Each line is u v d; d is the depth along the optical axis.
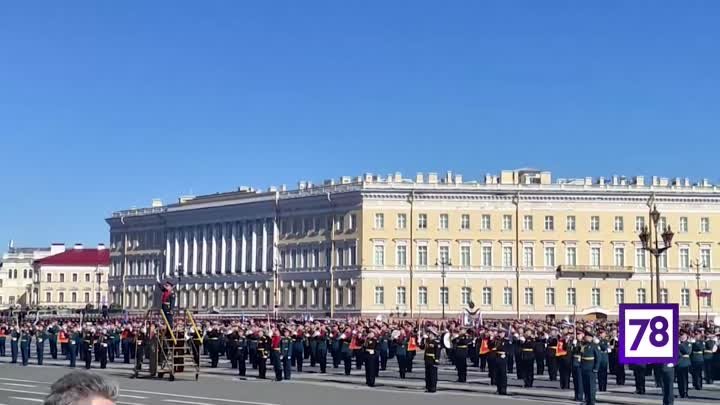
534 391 43.97
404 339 53.09
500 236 135.00
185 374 54.28
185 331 53.44
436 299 134.12
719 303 136.50
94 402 5.70
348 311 135.12
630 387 47.97
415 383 48.72
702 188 136.50
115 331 70.75
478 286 134.50
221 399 37.41
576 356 39.91
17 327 72.69
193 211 158.25
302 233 142.62
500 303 134.38
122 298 172.12
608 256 135.38
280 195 145.25
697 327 73.31
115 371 57.62
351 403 36.12
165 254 163.88
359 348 55.16
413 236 134.38
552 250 135.12
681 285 135.88
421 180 136.88
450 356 63.38
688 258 136.12
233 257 151.88
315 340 61.84
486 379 52.28
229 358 64.69
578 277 135.00
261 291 146.75
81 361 70.06
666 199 136.00
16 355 68.25
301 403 35.91
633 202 135.88
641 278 135.75
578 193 135.12
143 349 58.66
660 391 45.41
